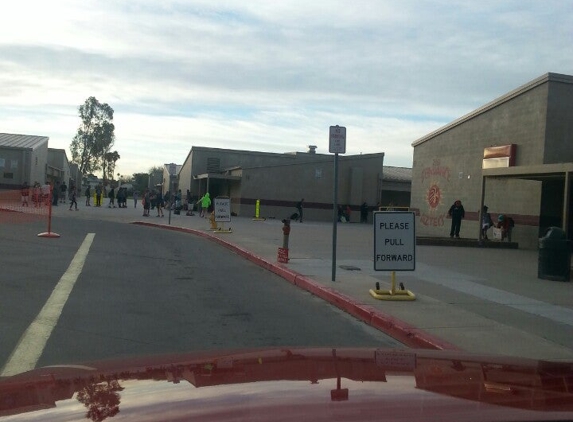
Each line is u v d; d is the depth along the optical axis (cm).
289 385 261
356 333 972
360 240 2684
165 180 7738
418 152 3647
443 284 1415
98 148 9456
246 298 1228
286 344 877
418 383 266
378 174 5666
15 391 289
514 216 2789
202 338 895
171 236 2606
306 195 5381
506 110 2853
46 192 4188
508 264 1923
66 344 834
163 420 222
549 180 2562
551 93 2592
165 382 279
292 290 1349
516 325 1002
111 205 5322
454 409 227
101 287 1278
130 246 2078
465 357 342
